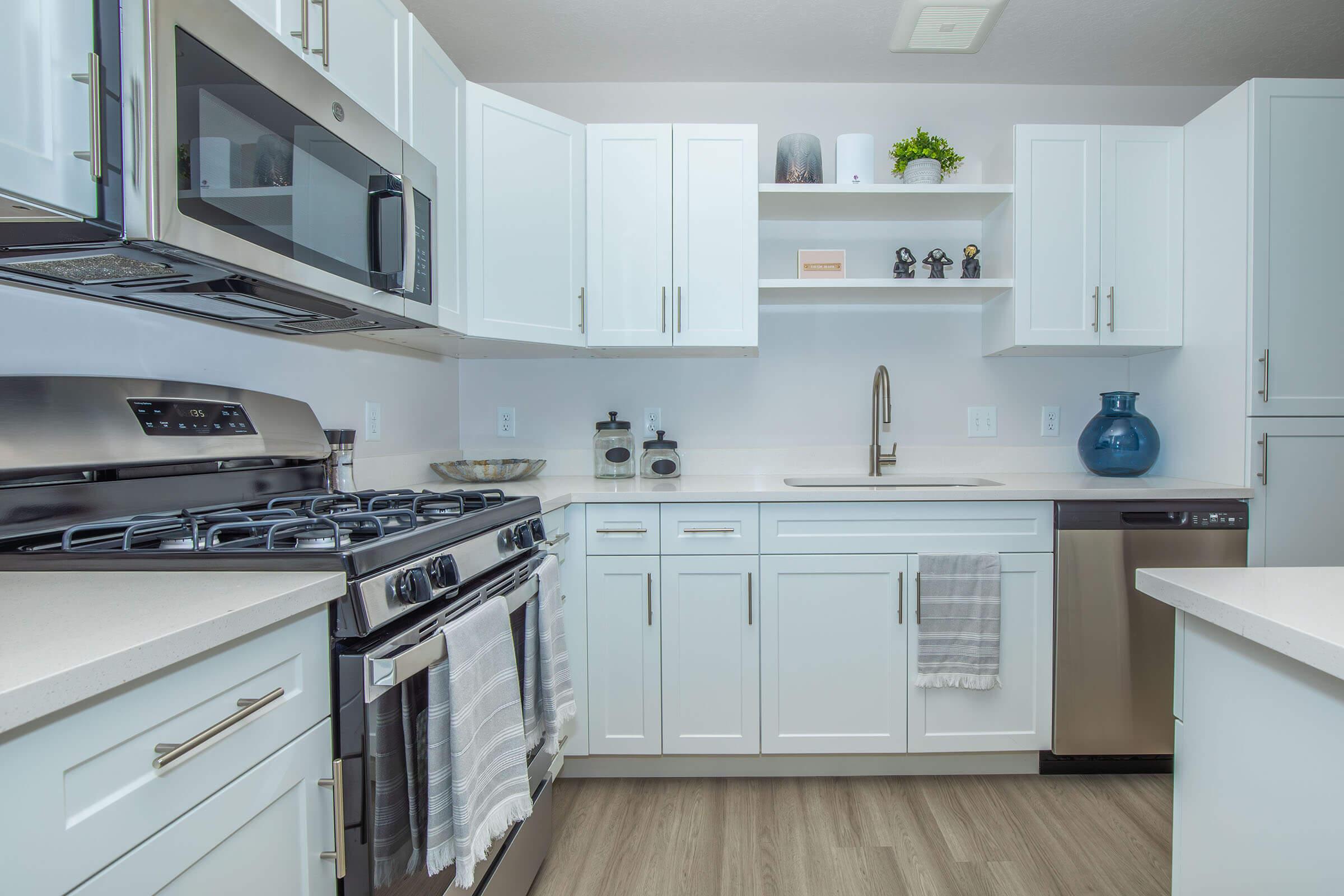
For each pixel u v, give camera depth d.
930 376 2.53
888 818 1.75
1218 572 0.93
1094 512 1.88
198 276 1.00
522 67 2.40
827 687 1.90
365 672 0.83
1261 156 1.92
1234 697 0.82
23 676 0.47
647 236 2.17
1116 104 2.53
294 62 1.08
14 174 0.70
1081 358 2.53
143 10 0.80
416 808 0.94
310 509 1.17
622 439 2.39
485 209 1.88
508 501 1.46
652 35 2.20
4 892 0.46
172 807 0.60
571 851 1.62
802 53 2.32
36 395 0.97
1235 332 1.98
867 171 2.25
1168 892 1.45
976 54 2.29
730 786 1.92
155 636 0.57
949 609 1.88
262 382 1.50
